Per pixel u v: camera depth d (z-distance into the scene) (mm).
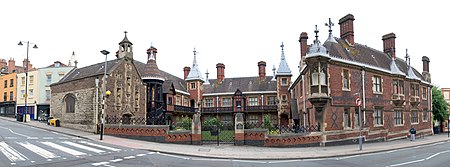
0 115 50531
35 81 47406
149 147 19281
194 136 22594
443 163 14852
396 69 31922
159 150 17859
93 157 14578
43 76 47250
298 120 34094
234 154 17406
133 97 32156
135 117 32188
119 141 21969
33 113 46594
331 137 23922
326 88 24078
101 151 16734
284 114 47062
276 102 50656
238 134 22453
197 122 22812
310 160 16078
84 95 29094
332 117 24312
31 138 21172
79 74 34188
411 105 35438
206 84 55406
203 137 25406
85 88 29109
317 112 24062
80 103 29453
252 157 16328
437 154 18750
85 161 13422
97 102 27422
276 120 50219
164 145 20953
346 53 27734
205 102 53562
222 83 55188
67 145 18578
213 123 38219
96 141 21500
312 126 23562
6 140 19359
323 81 24266
